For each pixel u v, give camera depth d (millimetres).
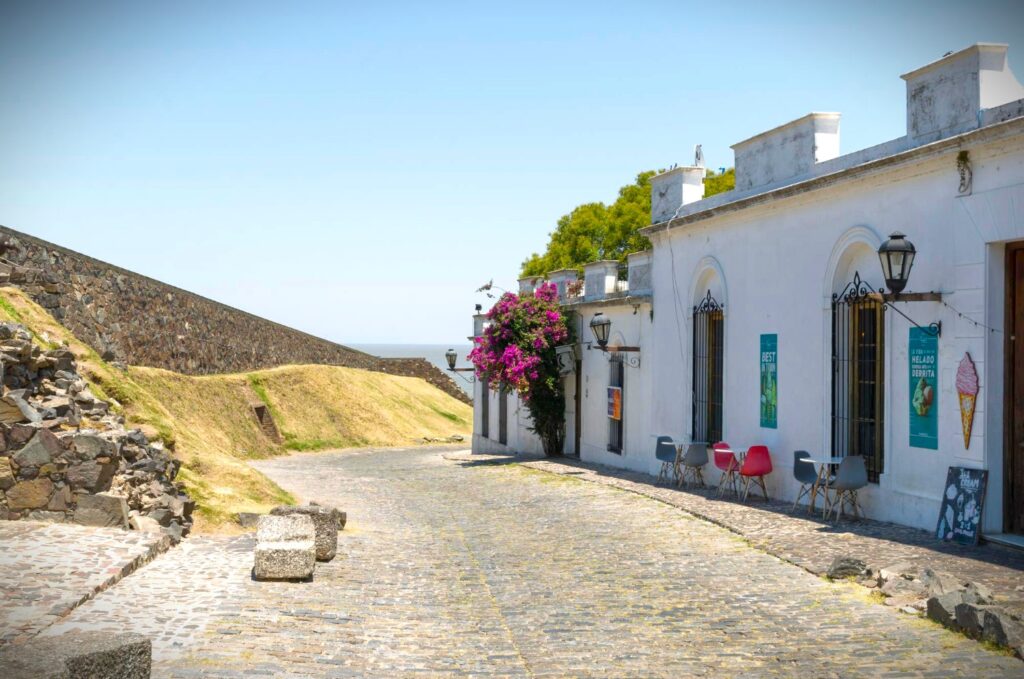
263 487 14844
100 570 8375
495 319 25969
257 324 39062
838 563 9195
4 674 4258
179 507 11383
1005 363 10516
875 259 12758
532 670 6566
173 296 30438
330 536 10688
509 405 30656
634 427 21094
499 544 12477
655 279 19750
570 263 41281
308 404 39156
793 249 14570
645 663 6668
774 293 15109
